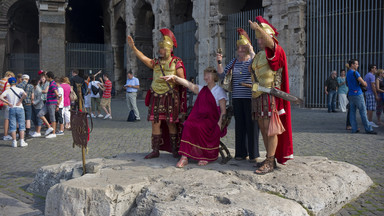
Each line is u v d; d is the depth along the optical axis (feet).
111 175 13.89
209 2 66.44
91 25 154.51
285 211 10.93
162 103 16.94
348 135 28.71
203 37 68.03
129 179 13.29
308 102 52.06
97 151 25.59
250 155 16.20
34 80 33.63
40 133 35.04
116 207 12.06
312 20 51.03
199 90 16.55
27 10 121.70
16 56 109.29
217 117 16.22
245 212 10.69
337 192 13.29
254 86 14.24
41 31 97.19
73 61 103.86
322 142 25.98
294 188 12.67
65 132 36.42
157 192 12.16
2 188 17.26
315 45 50.96
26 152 25.98
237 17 62.49
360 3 48.29
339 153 22.21
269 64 13.70
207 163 15.88
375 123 35.60
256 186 13.12
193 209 10.61
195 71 73.26
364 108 29.27
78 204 12.14
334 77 46.57
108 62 108.88
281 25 53.01
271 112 14.07
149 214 11.75
